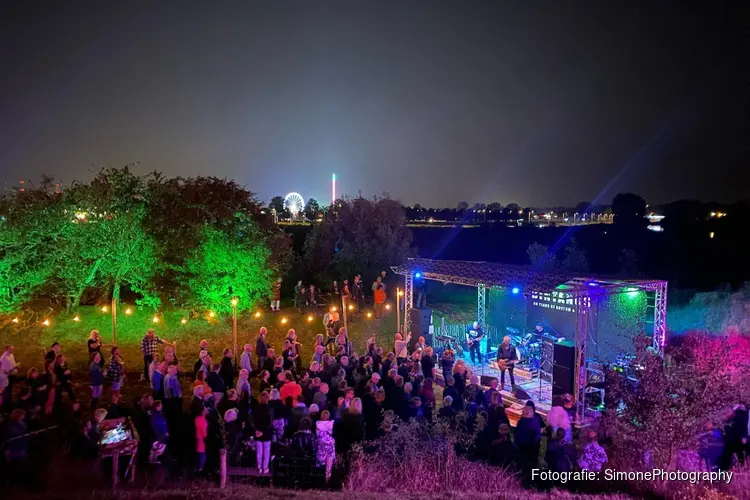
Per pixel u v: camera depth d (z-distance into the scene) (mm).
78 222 21188
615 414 10422
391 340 21594
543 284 14531
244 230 22906
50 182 21438
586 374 14508
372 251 29031
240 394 11750
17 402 10266
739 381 10625
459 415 10875
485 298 21609
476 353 18578
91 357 14711
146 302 22062
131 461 9234
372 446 10523
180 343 20266
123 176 22172
